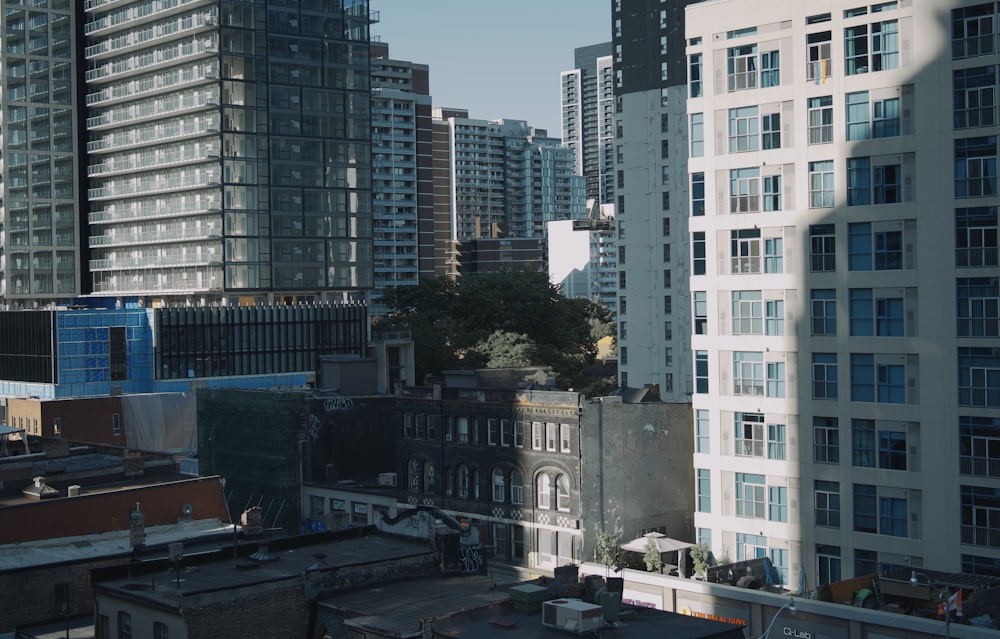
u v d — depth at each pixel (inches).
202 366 7249.0
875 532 2662.4
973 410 2527.1
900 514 2628.0
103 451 3656.5
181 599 1845.5
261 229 7775.6
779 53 2797.7
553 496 3284.9
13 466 3009.4
